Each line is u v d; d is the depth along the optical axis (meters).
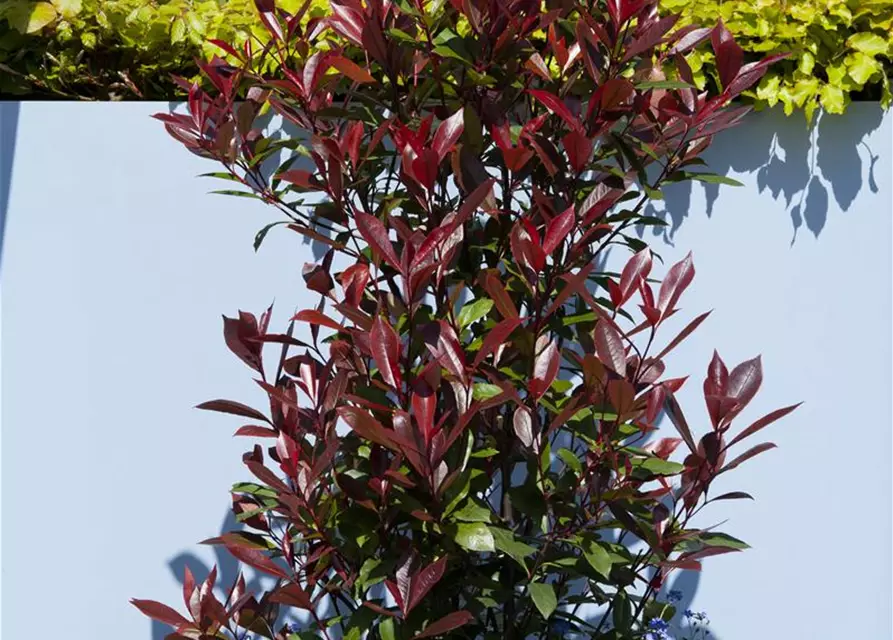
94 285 3.65
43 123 3.62
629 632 2.92
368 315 2.75
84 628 3.69
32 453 3.66
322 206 2.86
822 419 3.73
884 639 3.73
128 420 3.67
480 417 2.86
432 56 2.86
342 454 2.99
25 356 3.65
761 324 3.71
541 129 3.00
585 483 2.77
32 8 3.46
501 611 3.07
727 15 3.46
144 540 3.68
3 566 3.66
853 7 3.49
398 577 2.51
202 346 3.67
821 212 3.69
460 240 2.66
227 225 3.66
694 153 2.99
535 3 2.81
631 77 3.01
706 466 2.74
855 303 3.71
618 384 2.46
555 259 2.88
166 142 3.64
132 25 3.46
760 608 3.71
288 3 3.53
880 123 3.67
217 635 2.78
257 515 2.99
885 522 3.73
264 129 3.63
